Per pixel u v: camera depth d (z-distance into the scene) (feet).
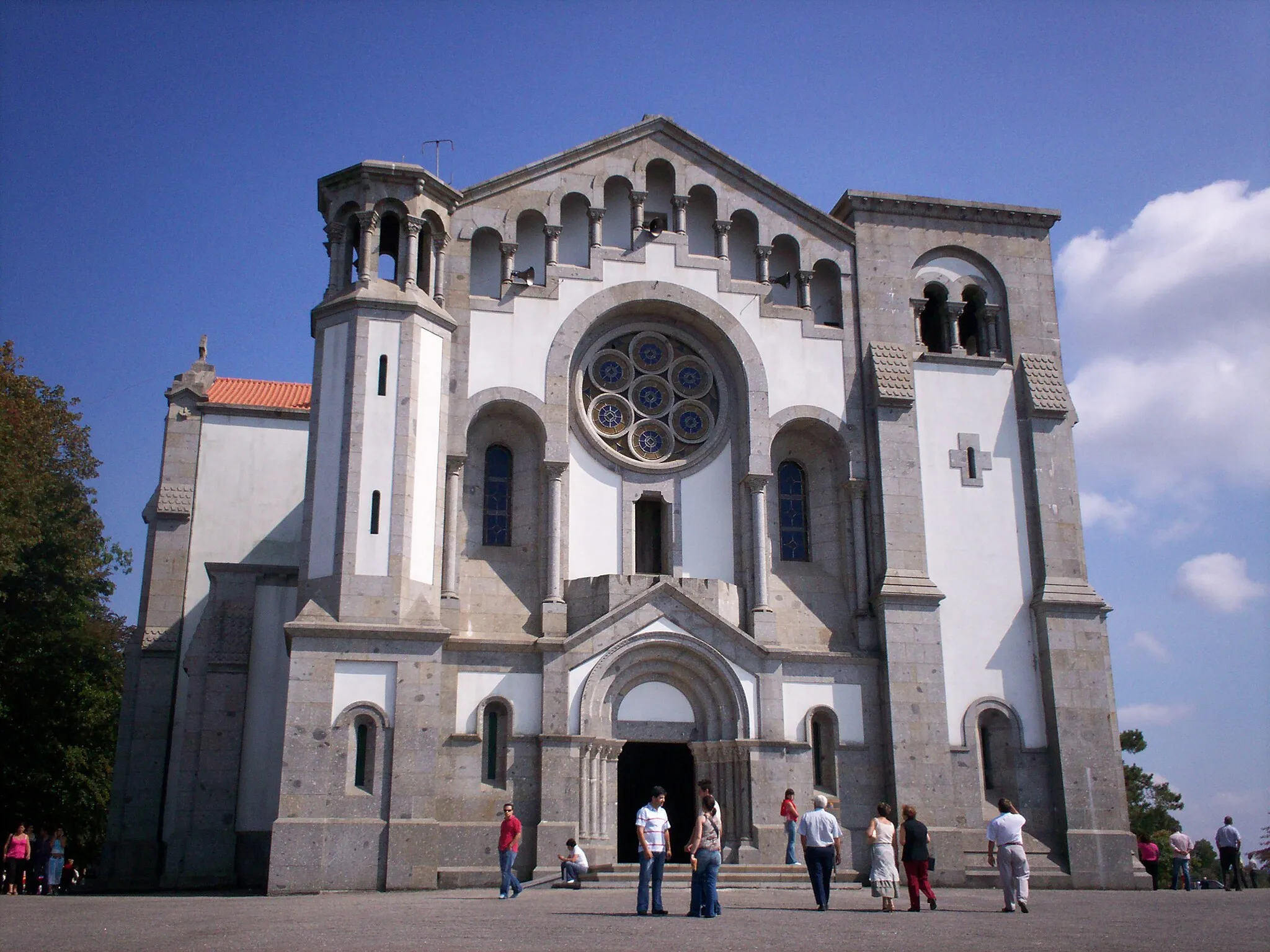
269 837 129.18
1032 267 148.46
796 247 144.46
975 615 135.03
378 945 57.77
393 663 114.52
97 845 207.31
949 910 87.45
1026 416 142.31
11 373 149.18
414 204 127.24
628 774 134.00
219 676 132.16
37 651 168.86
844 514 138.10
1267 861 297.12
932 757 128.26
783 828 123.03
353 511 116.78
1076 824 128.77
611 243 140.97
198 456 163.32
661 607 125.80
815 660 129.90
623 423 136.98
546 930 66.59
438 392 124.88
